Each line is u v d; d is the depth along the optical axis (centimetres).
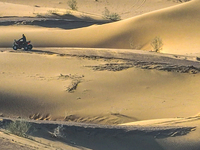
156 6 18662
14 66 6091
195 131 3734
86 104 5047
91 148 3209
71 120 4653
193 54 9075
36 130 3234
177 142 3509
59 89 5334
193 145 3503
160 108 5072
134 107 5066
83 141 3316
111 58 6750
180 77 6166
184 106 5162
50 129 3350
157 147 3428
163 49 10219
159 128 3688
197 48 10038
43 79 5650
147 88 5725
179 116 4809
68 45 10412
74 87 5428
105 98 5269
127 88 5656
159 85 5856
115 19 14988
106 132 3475
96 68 6250
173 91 5703
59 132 3244
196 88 5841
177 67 6419
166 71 6319
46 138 3116
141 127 3716
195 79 6144
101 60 6656
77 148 2997
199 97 5516
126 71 6200
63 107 4919
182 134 3634
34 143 2658
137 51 7775
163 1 19500
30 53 7019
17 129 3008
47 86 5381
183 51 9775
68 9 16838
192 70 6384
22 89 5159
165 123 4078
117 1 19338
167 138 3562
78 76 5881
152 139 3509
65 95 5191
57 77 5784
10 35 10150
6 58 6438
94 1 19188
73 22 13125
